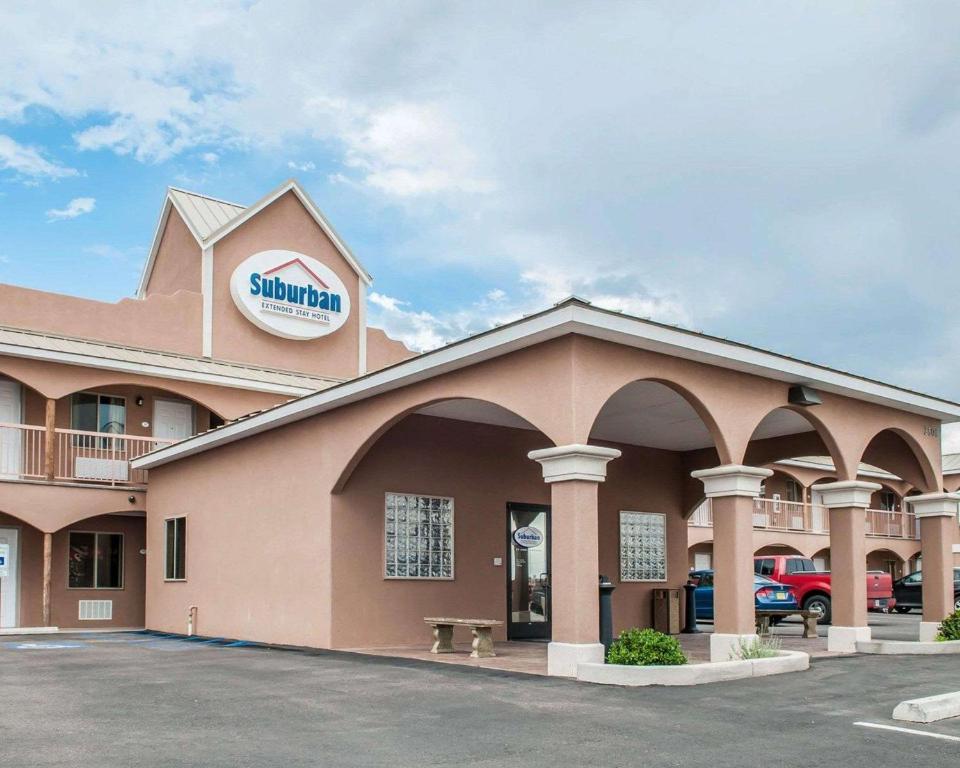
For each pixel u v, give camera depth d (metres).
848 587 16.14
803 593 26.11
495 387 13.30
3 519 22.39
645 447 20.88
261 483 18.08
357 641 16.05
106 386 23.98
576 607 12.08
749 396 14.83
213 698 10.61
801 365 15.11
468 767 7.47
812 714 9.69
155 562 21.94
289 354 28.02
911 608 34.06
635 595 20.17
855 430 16.83
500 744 8.27
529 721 9.25
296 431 17.22
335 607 15.89
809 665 13.59
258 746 8.16
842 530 16.38
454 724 9.10
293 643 16.69
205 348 26.22
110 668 13.34
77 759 7.65
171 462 21.58
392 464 16.88
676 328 12.98
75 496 22.16
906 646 15.34
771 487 38.88
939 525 18.34
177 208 28.28
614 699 10.46
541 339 12.55
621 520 20.17
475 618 17.58
